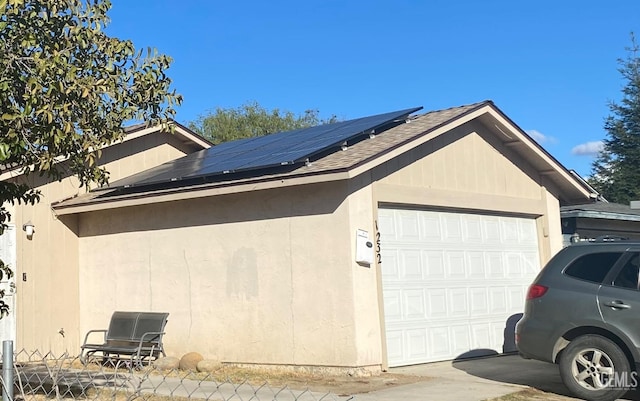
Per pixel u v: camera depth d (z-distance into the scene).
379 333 10.20
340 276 10.06
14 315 12.59
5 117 6.57
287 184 10.02
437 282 11.51
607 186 37.97
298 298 10.48
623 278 8.02
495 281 12.64
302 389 8.87
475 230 12.48
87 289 13.47
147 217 12.62
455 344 11.57
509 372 10.24
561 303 8.26
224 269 11.41
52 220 13.34
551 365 10.91
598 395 7.87
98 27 7.58
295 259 10.56
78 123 7.38
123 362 10.74
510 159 13.39
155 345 11.13
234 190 10.62
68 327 13.37
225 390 8.79
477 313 12.12
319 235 10.33
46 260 13.18
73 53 7.50
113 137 7.73
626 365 7.77
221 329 11.35
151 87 7.75
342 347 9.98
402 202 10.93
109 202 12.38
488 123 12.78
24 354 12.65
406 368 10.61
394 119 12.27
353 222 10.09
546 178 14.19
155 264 12.41
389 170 10.80
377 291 10.27
